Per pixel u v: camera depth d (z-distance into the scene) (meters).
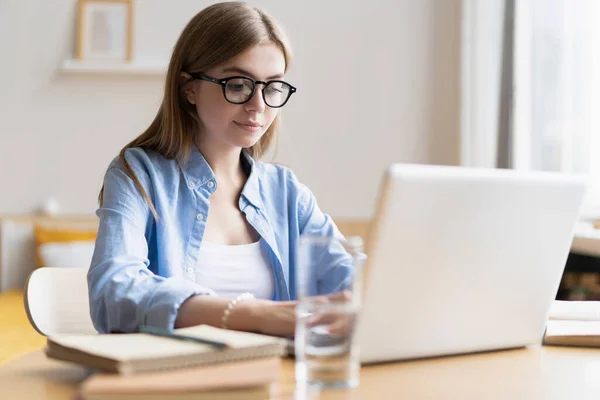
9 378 1.15
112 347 1.04
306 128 4.75
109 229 1.62
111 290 1.41
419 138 4.75
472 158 4.48
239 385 0.92
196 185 1.83
